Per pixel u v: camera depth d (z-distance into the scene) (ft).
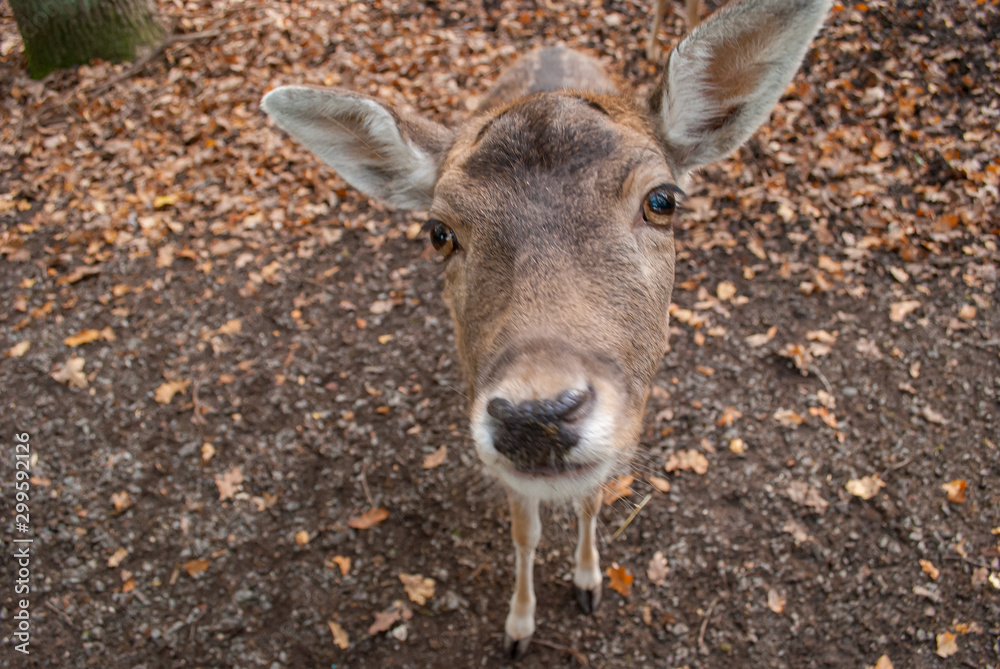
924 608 2.07
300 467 2.48
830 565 2.16
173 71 3.86
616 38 3.86
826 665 2.02
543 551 2.26
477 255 1.35
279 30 4.04
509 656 2.07
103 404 2.67
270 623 2.19
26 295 3.03
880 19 3.55
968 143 3.08
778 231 2.95
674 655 2.06
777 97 1.58
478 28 4.02
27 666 2.13
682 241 2.97
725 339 2.67
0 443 2.57
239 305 2.95
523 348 1.18
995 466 2.28
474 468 2.43
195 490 2.45
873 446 2.37
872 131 3.16
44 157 3.55
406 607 2.19
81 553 2.33
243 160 3.44
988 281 2.70
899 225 2.88
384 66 3.79
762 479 2.34
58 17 3.73
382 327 2.85
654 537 2.25
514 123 1.38
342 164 1.81
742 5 1.42
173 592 2.25
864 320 2.67
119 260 3.13
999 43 3.38
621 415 1.23
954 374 2.49
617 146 1.34
